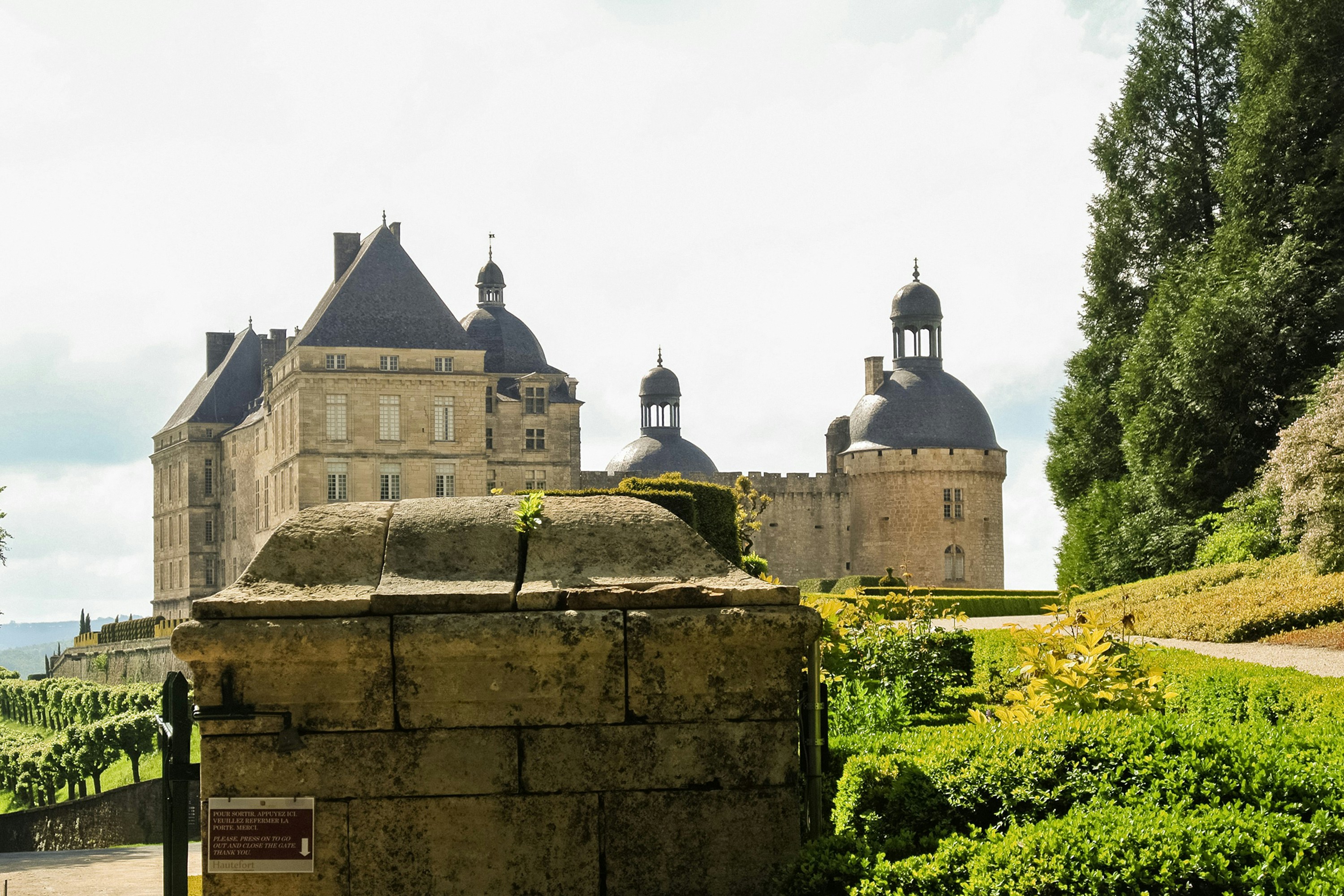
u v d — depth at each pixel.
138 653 76.25
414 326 79.00
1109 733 5.98
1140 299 43.66
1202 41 44.09
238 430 97.50
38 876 8.88
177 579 106.25
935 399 97.94
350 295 78.94
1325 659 18.00
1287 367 34.59
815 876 4.93
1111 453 42.19
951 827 5.73
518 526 5.34
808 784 5.29
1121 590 31.91
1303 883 4.75
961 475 96.62
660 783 5.00
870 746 7.49
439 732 4.97
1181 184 42.78
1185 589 28.77
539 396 92.62
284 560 5.21
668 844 5.00
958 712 13.25
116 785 49.38
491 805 4.97
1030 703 8.66
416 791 4.96
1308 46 36.44
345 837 4.95
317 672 4.94
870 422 98.56
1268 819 5.12
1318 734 7.21
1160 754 5.76
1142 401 38.19
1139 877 4.72
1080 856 4.80
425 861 4.96
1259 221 36.25
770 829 5.02
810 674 5.31
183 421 104.25
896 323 99.81
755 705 5.03
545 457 92.38
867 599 14.70
